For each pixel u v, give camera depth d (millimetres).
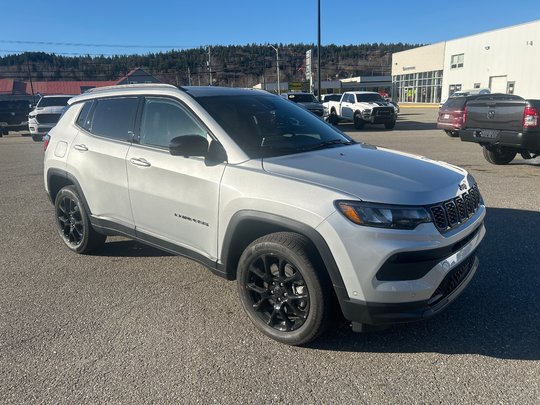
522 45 39719
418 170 3395
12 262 4941
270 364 3061
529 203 6824
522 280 4227
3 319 3693
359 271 2863
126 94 4457
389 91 75875
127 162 4176
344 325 3533
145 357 3150
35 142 19266
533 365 2992
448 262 3010
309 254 3047
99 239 4996
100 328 3539
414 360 3082
